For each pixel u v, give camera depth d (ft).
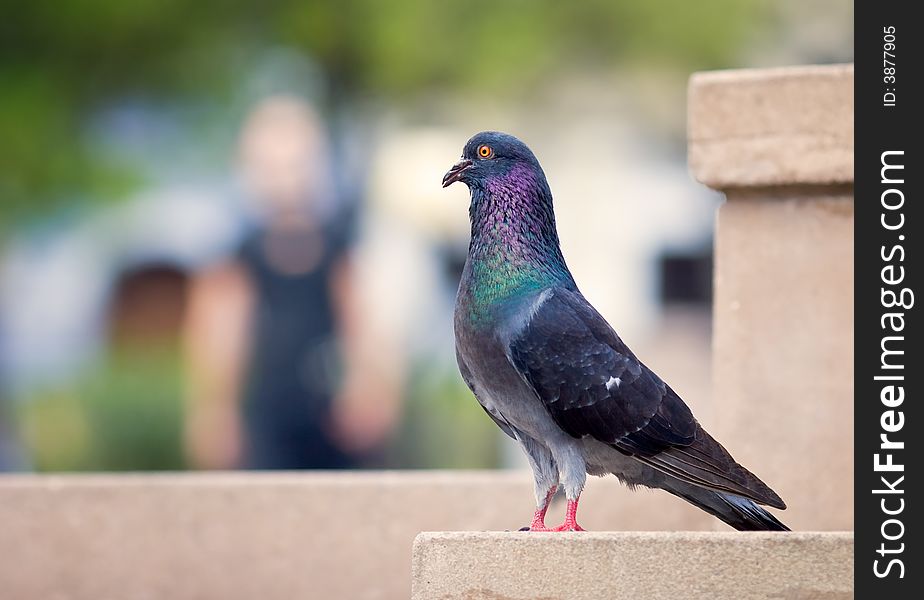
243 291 47.57
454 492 29.43
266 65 70.13
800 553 18.86
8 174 68.90
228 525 29.81
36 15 66.74
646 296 84.94
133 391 72.28
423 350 74.49
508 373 22.81
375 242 73.41
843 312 26.86
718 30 72.43
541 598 19.11
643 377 22.56
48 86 68.59
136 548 29.94
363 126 72.64
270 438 47.62
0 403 73.41
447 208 78.07
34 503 30.17
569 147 83.82
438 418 69.15
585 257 84.94
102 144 72.28
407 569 29.35
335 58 70.90
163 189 75.72
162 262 76.28
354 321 48.55
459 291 23.41
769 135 26.73
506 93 75.10
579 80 77.92
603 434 22.31
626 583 18.99
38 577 30.07
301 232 47.85
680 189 85.20
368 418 48.70
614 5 71.20
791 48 76.38
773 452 27.07
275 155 48.19
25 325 75.20
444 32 69.92
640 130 83.10
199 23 68.28
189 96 72.08
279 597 29.60
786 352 27.09
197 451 52.24
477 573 19.21
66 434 71.31
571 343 22.43
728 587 18.90
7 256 74.90
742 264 27.37
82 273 76.18
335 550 29.55
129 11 67.05
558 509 29.22
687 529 28.84
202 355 50.06
